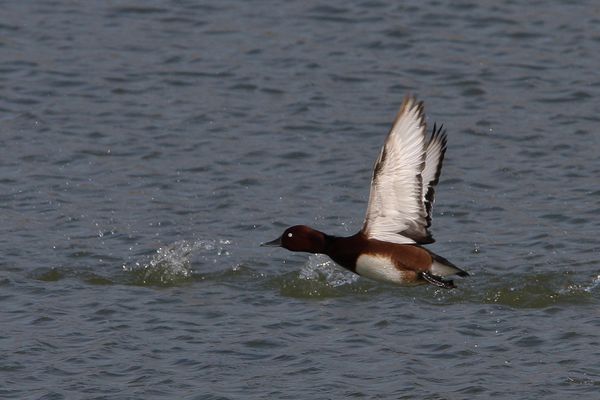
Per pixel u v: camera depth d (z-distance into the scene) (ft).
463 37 87.25
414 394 40.37
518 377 41.91
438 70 81.82
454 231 58.70
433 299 49.57
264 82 80.12
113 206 61.77
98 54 84.64
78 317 47.42
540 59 83.46
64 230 58.23
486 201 62.64
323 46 85.97
